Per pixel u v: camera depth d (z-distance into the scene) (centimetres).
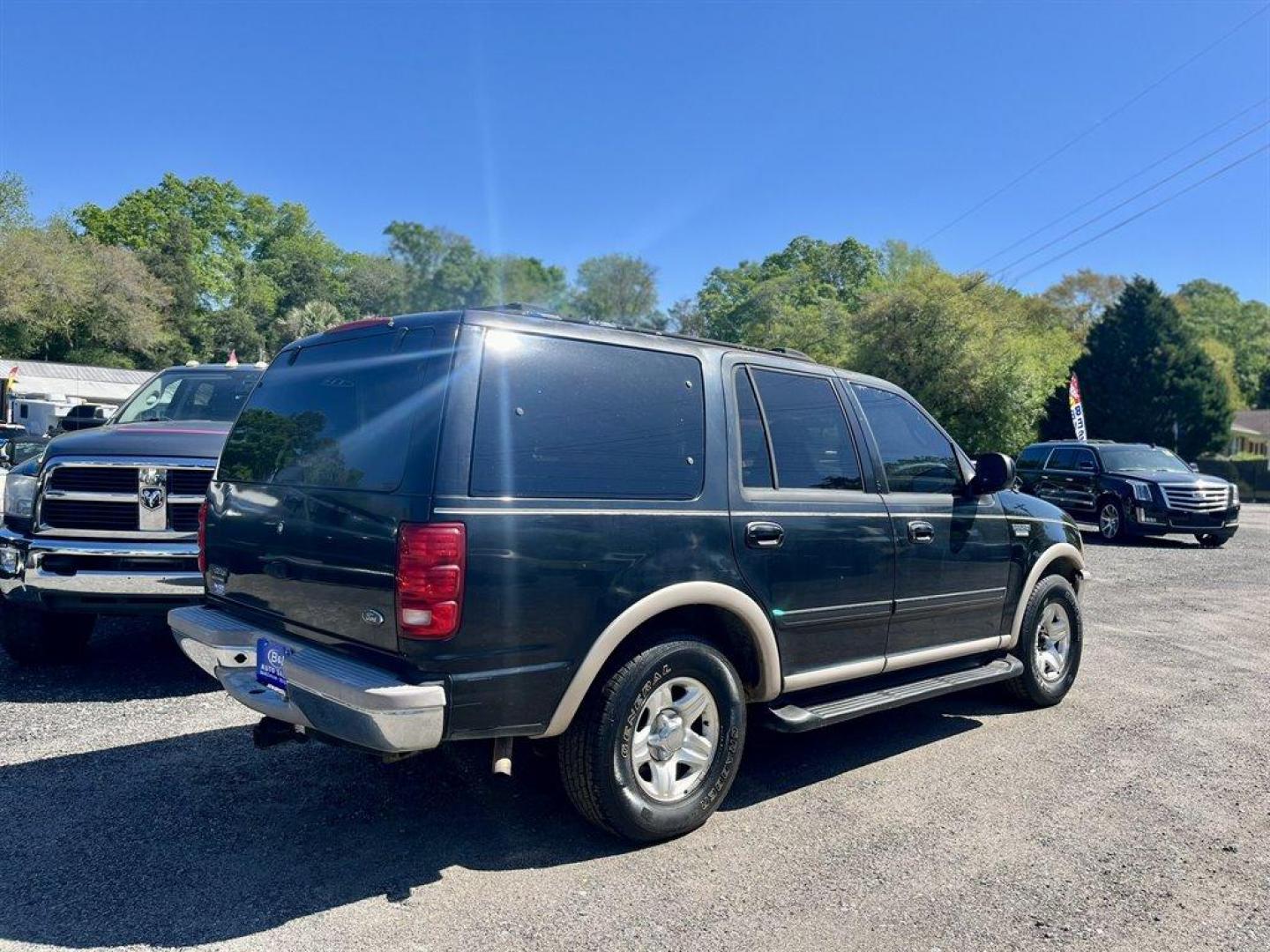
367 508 317
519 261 6662
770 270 7738
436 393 314
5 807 378
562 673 322
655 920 301
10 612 561
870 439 453
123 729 476
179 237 7075
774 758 467
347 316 7338
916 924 303
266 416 394
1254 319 7969
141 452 527
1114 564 1285
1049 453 1803
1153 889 330
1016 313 3722
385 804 390
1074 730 521
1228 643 763
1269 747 492
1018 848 363
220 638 372
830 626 415
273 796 396
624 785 342
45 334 5000
